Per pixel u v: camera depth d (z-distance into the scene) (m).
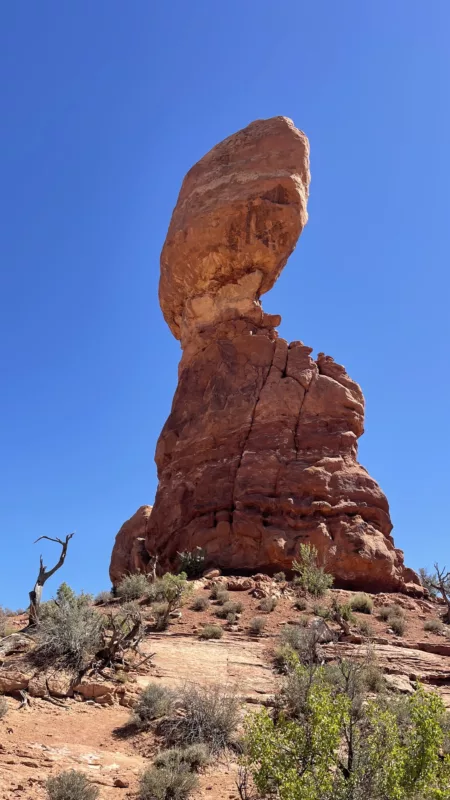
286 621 21.69
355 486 29.92
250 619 21.95
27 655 15.16
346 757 10.40
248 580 25.89
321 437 31.36
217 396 33.78
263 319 35.78
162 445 34.81
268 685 15.79
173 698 13.88
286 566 27.66
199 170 39.84
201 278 37.34
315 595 25.06
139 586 24.89
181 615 22.02
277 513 29.23
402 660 18.69
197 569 28.31
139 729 12.94
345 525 28.39
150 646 18.33
